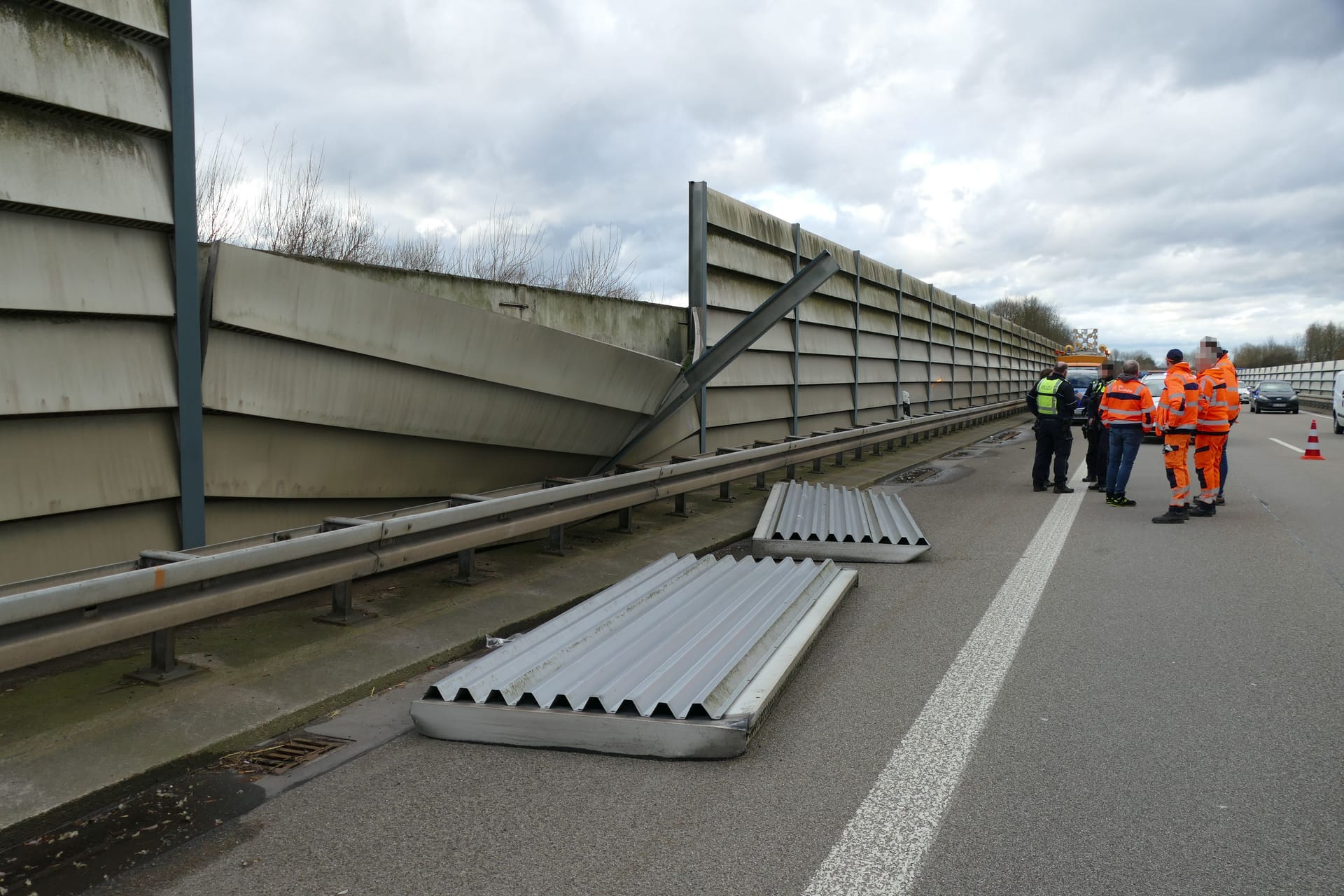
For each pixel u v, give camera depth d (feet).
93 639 12.63
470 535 20.74
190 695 14.32
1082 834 10.26
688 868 9.64
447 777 12.12
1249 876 9.31
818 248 48.39
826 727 13.73
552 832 10.52
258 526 19.97
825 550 26.68
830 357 52.01
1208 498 34.30
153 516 17.34
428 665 16.72
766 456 37.58
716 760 12.57
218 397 18.06
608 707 13.12
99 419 16.15
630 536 29.01
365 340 20.20
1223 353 34.19
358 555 17.69
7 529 15.24
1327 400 131.13
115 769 11.69
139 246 16.42
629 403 28.73
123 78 15.76
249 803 11.35
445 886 9.35
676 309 37.11
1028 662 16.84
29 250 14.75
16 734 12.62
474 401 23.67
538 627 17.04
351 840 10.37
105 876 9.61
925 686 15.57
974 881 9.28
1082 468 53.52
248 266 17.65
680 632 16.74
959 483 46.29
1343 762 12.16
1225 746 12.77
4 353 14.62
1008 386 116.98
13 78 14.16
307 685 15.02
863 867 9.60
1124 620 19.65
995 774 11.96
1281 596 21.61
